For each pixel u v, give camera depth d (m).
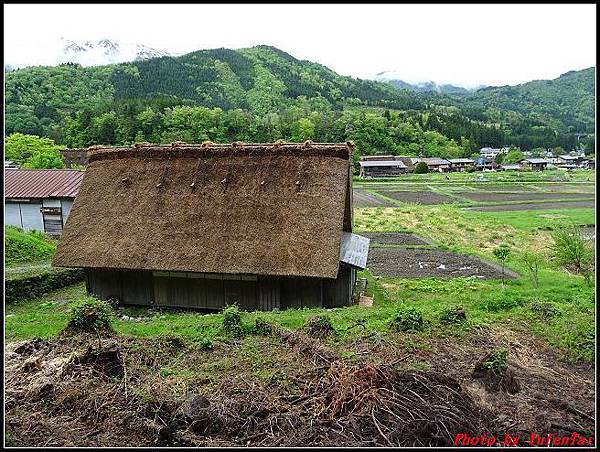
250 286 14.60
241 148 15.96
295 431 6.04
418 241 26.81
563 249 19.45
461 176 78.19
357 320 11.14
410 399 6.53
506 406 7.11
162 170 16.14
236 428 6.21
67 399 6.93
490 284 17.84
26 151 51.12
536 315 11.75
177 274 14.95
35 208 23.94
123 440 6.02
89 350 8.20
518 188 58.88
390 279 18.75
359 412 6.25
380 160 89.00
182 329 10.73
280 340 9.68
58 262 15.01
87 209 15.98
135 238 15.02
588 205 41.84
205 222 14.84
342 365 7.59
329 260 13.63
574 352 9.35
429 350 9.31
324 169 15.18
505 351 8.20
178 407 6.59
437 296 16.34
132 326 11.07
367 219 34.72
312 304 14.43
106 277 15.53
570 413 6.96
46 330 10.55
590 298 13.24
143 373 7.99
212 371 8.15
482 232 29.72
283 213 14.54
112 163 16.78
